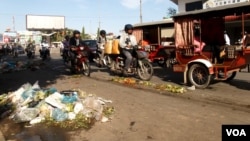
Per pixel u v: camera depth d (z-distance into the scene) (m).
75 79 13.05
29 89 8.12
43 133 6.00
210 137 5.52
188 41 10.67
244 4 8.98
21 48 44.25
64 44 17.98
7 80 13.62
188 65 10.62
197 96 8.91
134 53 12.37
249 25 17.33
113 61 13.56
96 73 14.99
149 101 8.38
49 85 11.58
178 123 6.36
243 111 7.14
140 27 17.56
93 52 21.41
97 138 5.65
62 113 6.74
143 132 5.89
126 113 7.19
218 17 10.84
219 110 7.27
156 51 16.61
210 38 10.77
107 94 9.43
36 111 6.88
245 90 9.72
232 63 9.80
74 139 5.64
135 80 11.95
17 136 5.89
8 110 7.40
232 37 18.45
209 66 9.96
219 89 10.00
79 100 7.34
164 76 13.44
